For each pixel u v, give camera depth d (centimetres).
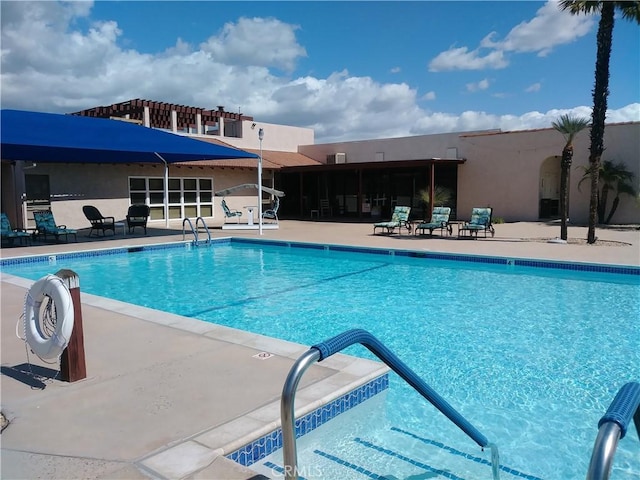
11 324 538
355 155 2514
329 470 312
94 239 1505
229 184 2327
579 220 1875
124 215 1939
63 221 1764
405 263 1176
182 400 336
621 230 1597
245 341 468
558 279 959
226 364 405
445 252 1159
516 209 2025
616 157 1777
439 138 2217
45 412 319
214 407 325
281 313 727
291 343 462
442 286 909
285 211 2694
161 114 2475
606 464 133
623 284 905
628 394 160
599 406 407
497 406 407
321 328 648
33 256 1152
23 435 289
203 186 2225
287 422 198
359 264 1174
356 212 2503
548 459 327
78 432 292
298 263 1196
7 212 1688
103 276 1038
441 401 281
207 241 1503
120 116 2481
